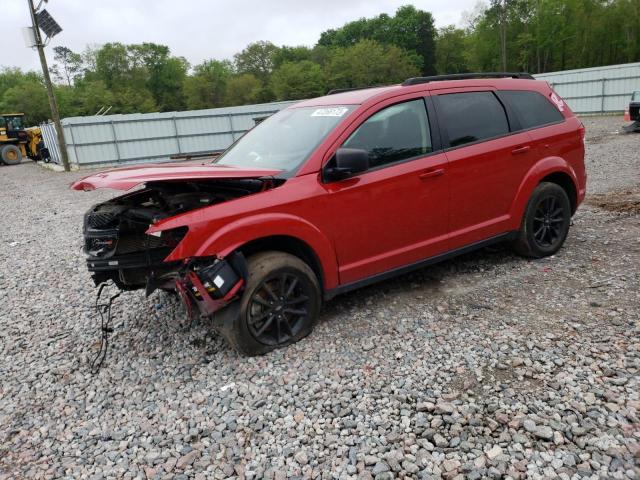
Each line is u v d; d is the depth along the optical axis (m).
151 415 3.22
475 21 79.69
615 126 22.08
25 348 4.38
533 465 2.49
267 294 3.71
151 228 3.36
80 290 5.70
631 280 4.52
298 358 3.68
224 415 3.13
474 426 2.81
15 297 5.69
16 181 20.98
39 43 22.81
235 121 27.20
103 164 25.17
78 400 3.49
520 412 2.88
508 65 76.81
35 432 3.18
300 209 3.76
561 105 5.43
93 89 89.56
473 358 3.49
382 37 106.56
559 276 4.79
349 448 2.74
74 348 4.28
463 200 4.59
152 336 4.33
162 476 2.66
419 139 4.36
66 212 11.44
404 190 4.21
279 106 27.67
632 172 10.10
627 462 2.45
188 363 3.81
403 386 3.25
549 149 5.13
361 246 4.11
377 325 4.11
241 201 3.60
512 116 4.96
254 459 2.73
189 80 96.12
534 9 72.69
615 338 3.55
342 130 4.02
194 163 4.80
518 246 5.18
